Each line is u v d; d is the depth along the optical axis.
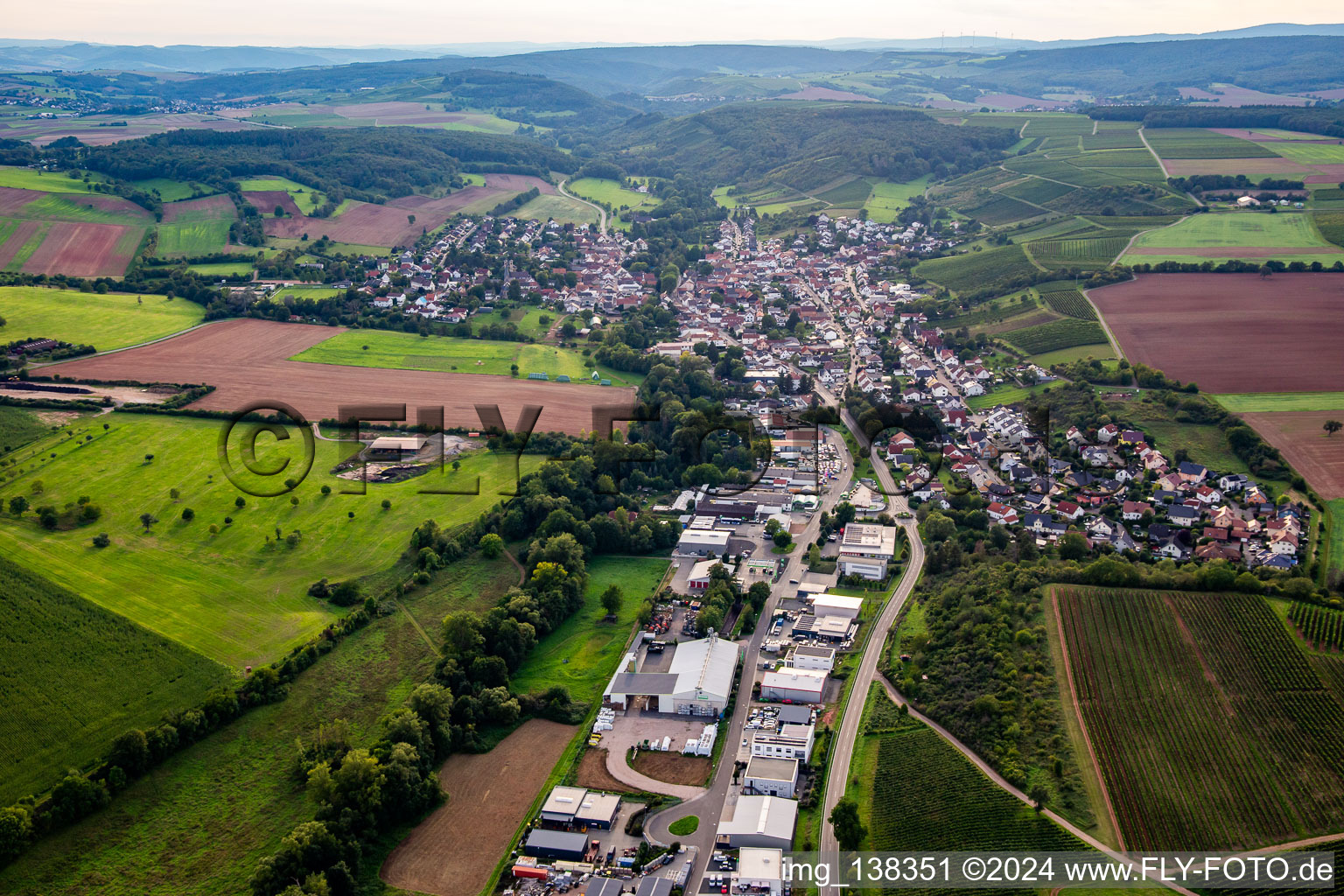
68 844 151.62
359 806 157.38
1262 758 155.75
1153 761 157.88
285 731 178.75
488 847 158.12
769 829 155.88
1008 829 149.88
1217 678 174.25
